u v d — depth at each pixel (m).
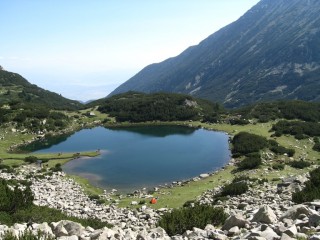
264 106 137.12
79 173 75.19
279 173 61.06
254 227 15.12
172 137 118.44
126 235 15.34
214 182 60.88
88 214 41.66
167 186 63.12
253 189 43.44
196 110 154.88
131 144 109.25
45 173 71.19
